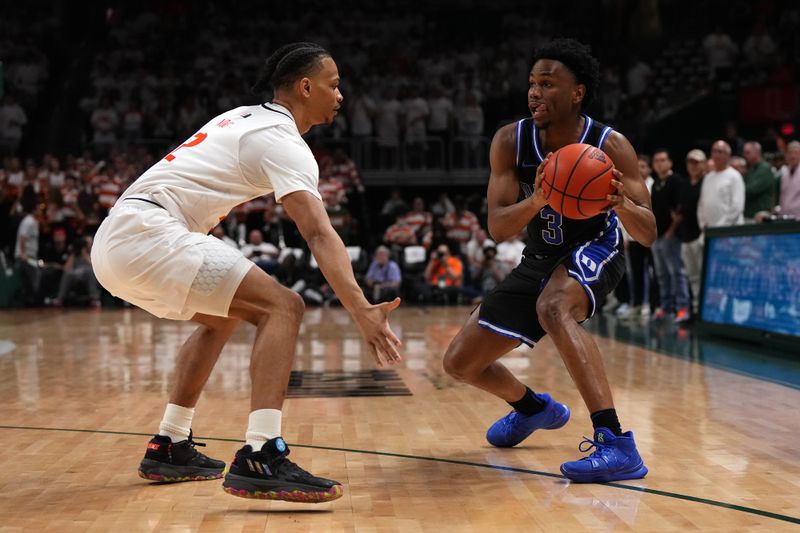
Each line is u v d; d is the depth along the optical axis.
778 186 9.62
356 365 6.92
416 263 14.92
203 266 2.94
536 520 2.80
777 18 20.70
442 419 4.61
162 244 2.96
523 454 3.79
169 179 3.06
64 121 20.52
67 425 4.51
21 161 17.91
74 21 22.64
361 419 4.62
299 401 5.20
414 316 12.09
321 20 22.23
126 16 22.03
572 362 3.39
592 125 3.58
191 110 18.86
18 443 4.06
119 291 3.07
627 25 21.67
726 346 7.98
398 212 16.62
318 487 2.89
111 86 19.84
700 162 9.74
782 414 4.69
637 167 3.56
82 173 16.31
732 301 8.44
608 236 3.70
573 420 4.58
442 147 18.45
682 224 9.95
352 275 2.89
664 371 6.39
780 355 7.31
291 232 14.60
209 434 4.23
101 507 2.99
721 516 2.82
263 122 3.06
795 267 7.34
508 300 3.71
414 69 19.95
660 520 2.78
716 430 4.26
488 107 19.77
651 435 4.15
